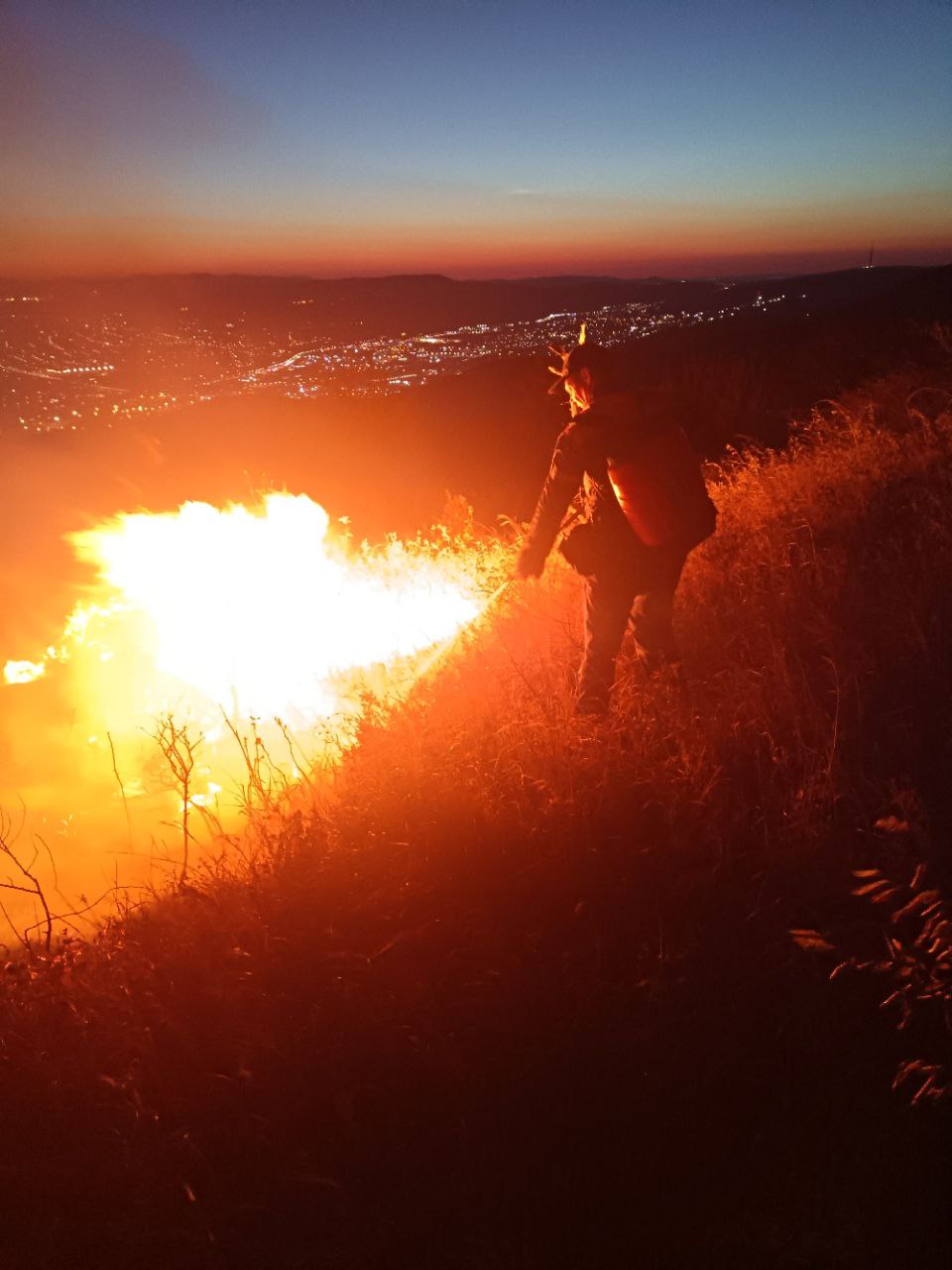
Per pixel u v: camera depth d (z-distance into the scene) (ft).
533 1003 9.23
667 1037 8.66
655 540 13.53
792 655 13.99
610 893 10.36
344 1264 7.68
